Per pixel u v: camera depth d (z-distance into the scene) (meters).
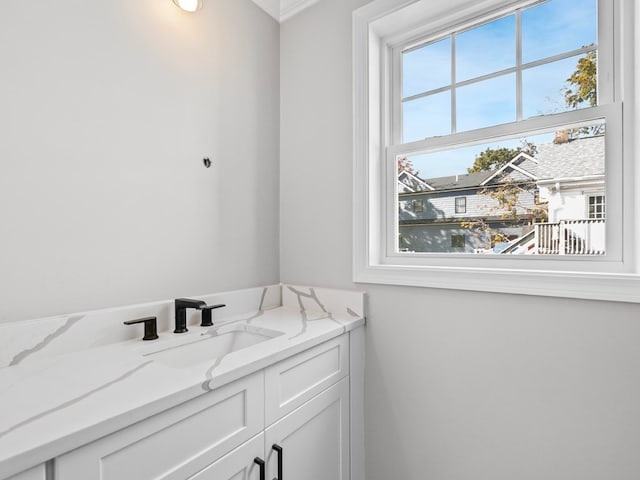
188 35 1.23
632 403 0.90
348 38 1.42
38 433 0.49
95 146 0.97
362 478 1.34
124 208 1.04
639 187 0.93
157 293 1.12
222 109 1.35
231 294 1.34
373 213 1.37
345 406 1.22
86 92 0.95
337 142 1.44
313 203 1.51
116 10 1.02
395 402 1.29
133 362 0.80
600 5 1.03
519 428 1.05
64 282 0.91
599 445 0.94
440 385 1.19
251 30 1.48
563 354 0.99
